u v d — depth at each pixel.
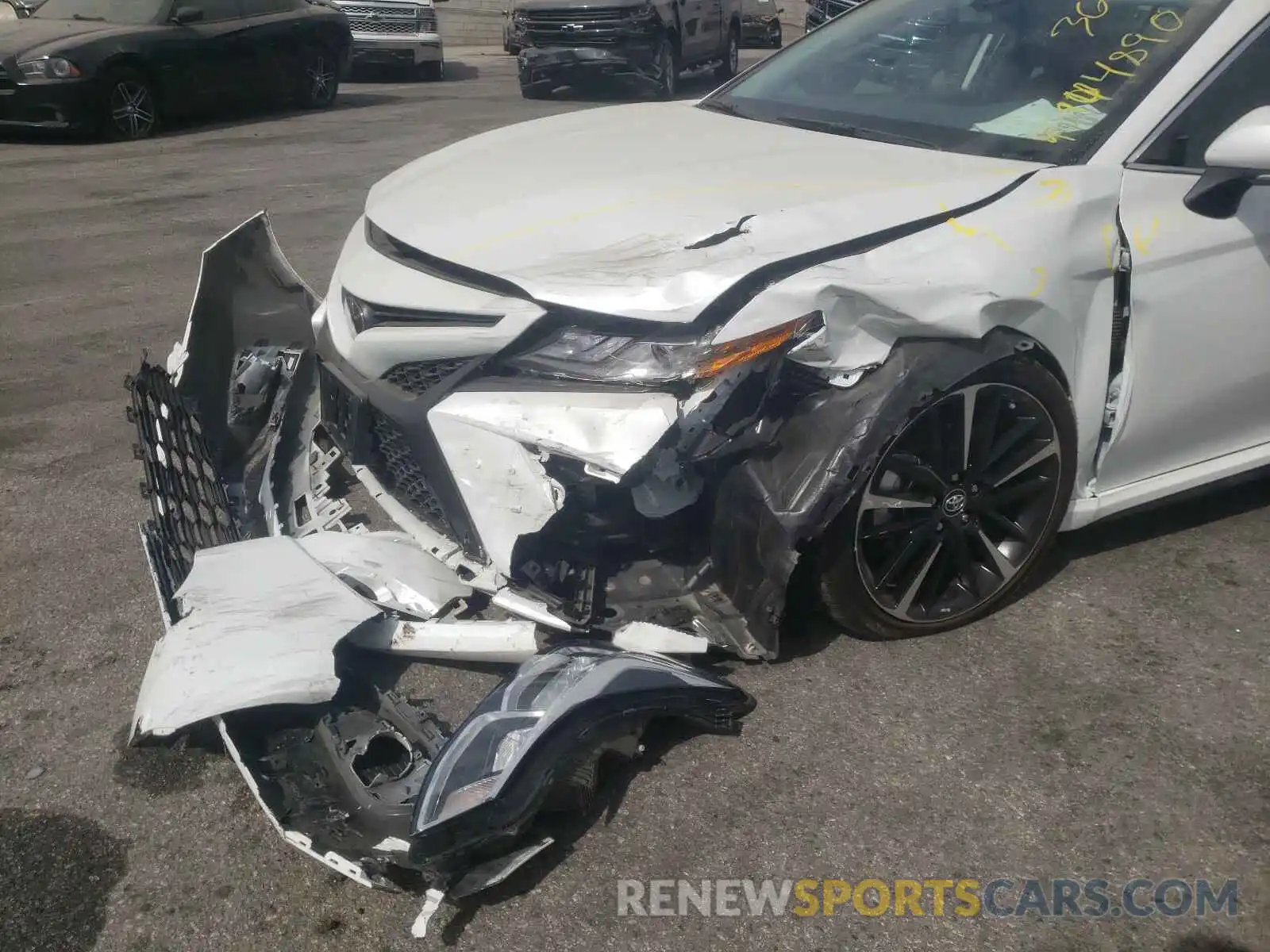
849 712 2.61
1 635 2.95
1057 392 2.72
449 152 3.44
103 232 6.96
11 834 2.28
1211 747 2.54
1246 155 2.62
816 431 2.41
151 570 2.68
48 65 9.37
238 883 2.16
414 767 2.25
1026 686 2.72
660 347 2.30
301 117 11.38
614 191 2.72
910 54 3.48
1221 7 3.05
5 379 4.67
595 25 12.19
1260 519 3.54
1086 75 3.04
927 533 2.70
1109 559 3.29
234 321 3.48
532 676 2.25
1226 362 3.01
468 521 2.47
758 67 3.93
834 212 2.53
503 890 2.13
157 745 2.53
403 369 2.61
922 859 2.22
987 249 2.54
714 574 2.58
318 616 2.40
